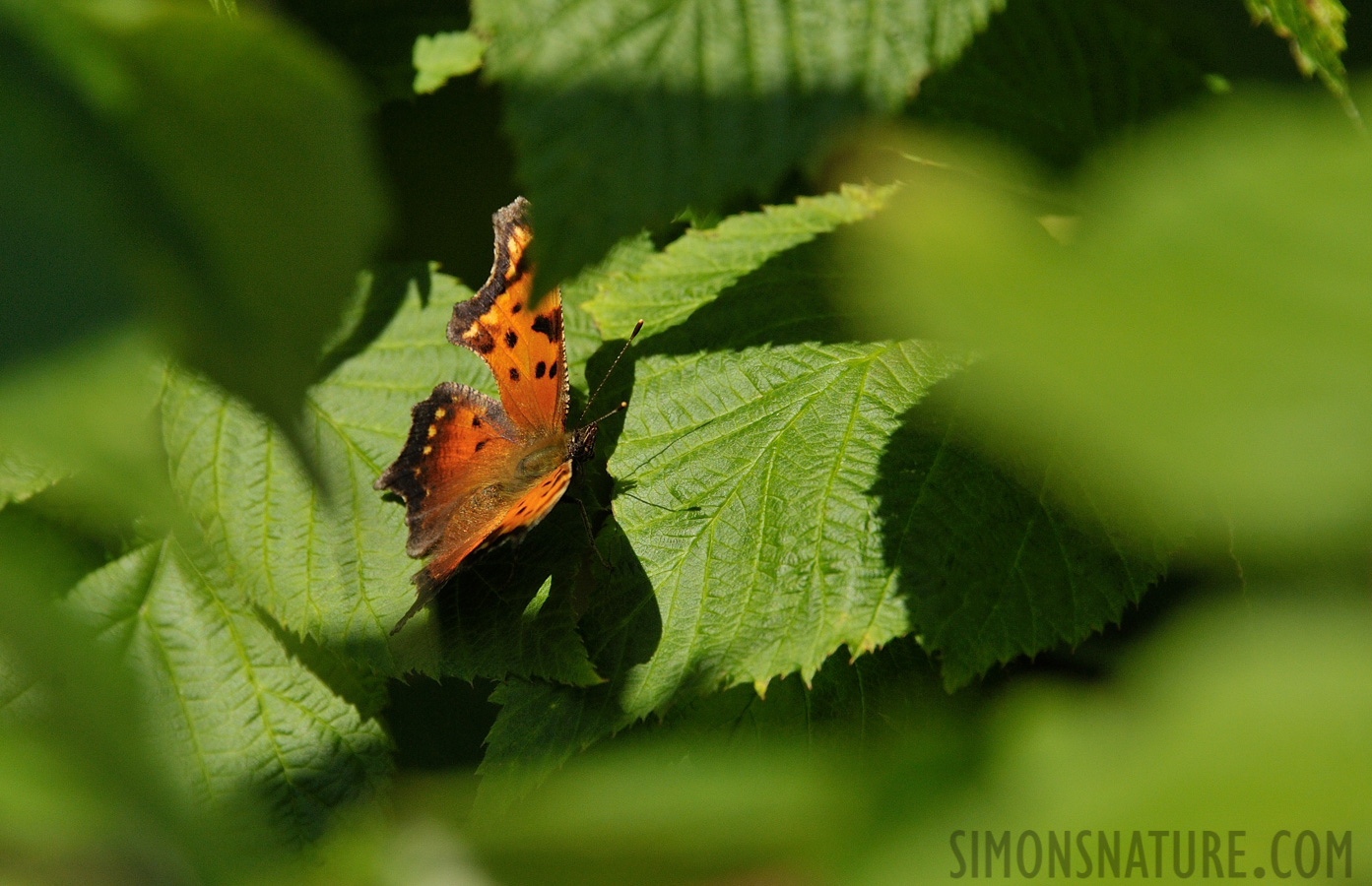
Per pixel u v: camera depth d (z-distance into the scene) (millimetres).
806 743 857
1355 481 197
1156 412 205
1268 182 246
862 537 861
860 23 813
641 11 810
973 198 244
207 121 433
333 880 391
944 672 853
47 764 349
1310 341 212
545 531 868
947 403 868
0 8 414
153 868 346
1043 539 856
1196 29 840
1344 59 830
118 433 329
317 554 868
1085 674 854
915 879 277
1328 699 244
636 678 859
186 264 395
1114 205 258
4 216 360
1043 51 850
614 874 322
